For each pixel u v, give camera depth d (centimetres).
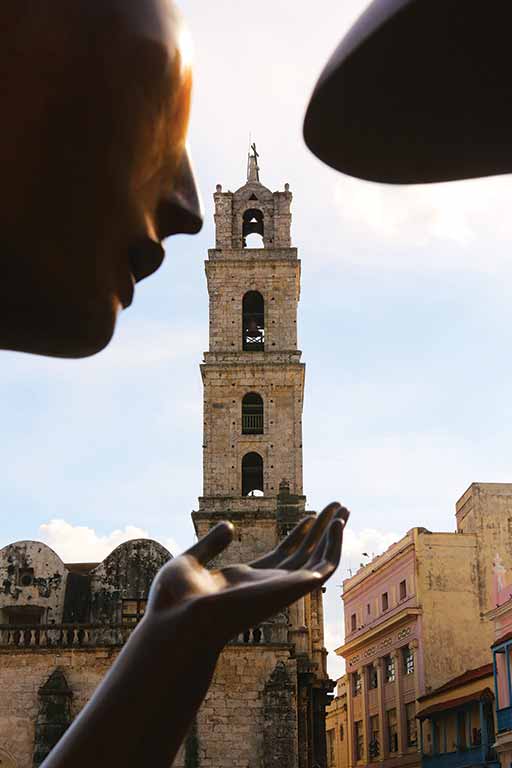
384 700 6888
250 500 5256
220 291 5778
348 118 451
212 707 3922
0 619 4425
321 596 5381
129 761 382
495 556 6594
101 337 369
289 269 5803
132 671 387
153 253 375
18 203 323
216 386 5556
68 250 337
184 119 371
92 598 4469
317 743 5034
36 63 314
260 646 3988
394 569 6925
